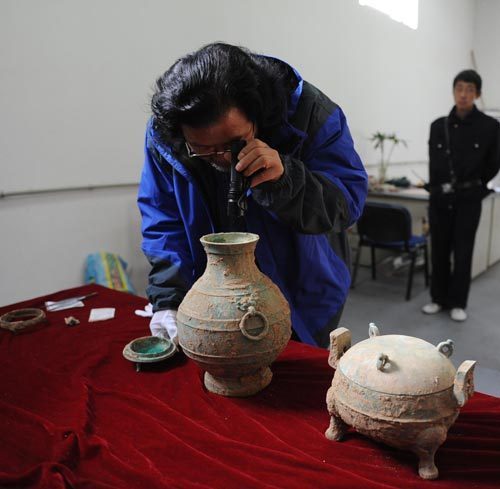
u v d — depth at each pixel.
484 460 0.71
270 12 3.21
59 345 1.17
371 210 3.31
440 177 2.91
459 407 0.67
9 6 2.02
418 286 3.65
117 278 2.41
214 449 0.74
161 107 0.80
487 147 2.79
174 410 0.86
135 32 2.47
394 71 4.68
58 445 0.75
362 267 4.14
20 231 2.20
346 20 3.91
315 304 1.20
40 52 2.14
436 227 2.97
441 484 0.65
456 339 2.70
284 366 1.01
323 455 0.73
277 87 0.89
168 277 1.11
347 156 1.05
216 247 0.85
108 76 2.40
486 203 3.80
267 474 0.68
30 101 2.14
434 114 5.63
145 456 0.73
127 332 1.24
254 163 0.81
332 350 0.78
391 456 0.72
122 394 0.92
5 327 1.26
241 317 0.83
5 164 2.11
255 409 0.86
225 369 0.85
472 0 5.99
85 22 2.27
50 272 2.34
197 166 1.04
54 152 2.26
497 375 2.05
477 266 3.82
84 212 2.43
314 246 1.13
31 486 0.68
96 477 0.69
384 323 2.93
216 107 0.75
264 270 1.11
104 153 2.46
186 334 0.86
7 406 0.88
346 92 4.06
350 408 0.69
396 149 4.95
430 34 5.21
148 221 1.17
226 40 2.95
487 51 6.13
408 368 0.67
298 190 0.89
